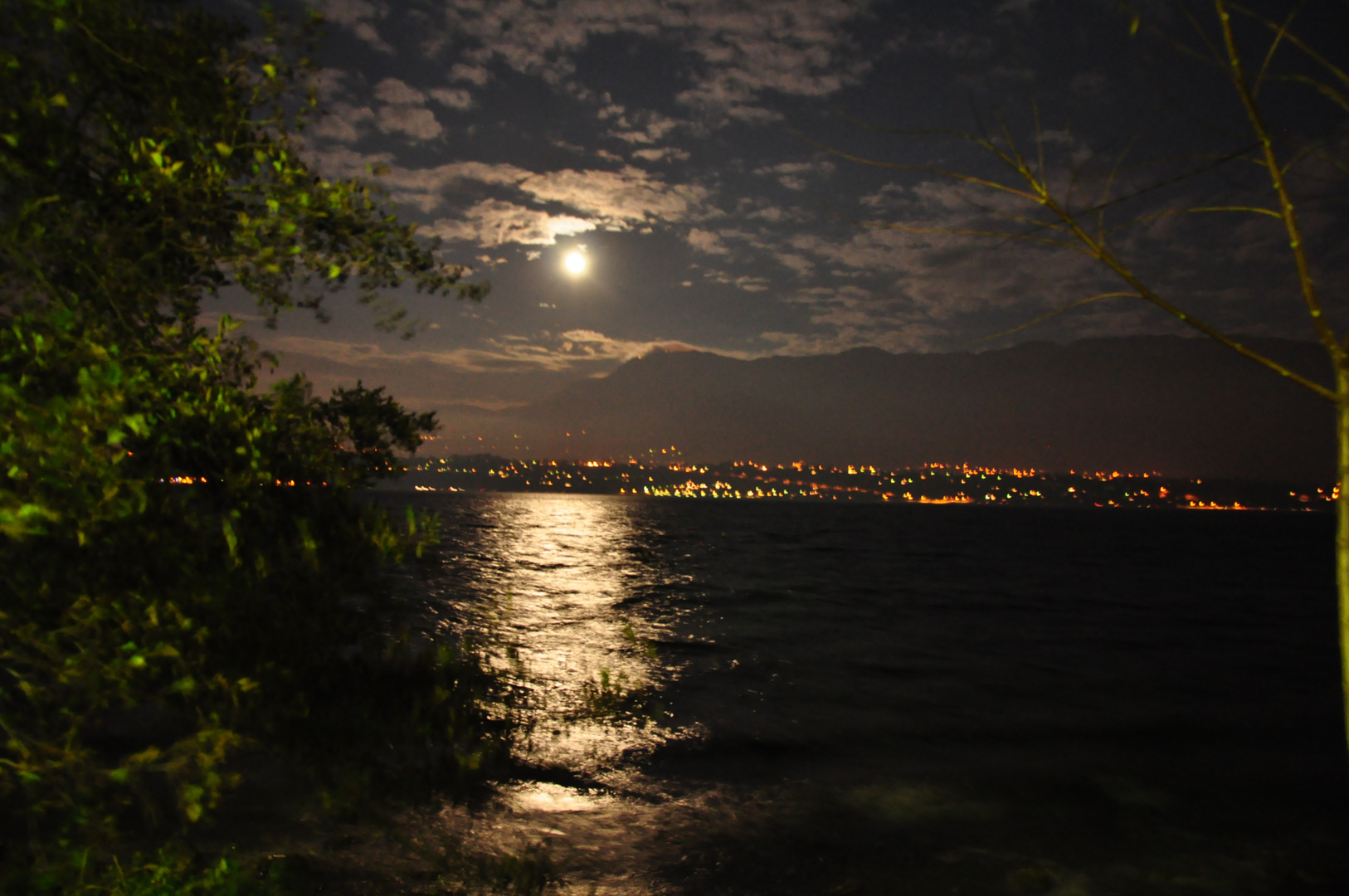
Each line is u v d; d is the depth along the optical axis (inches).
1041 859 253.0
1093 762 356.2
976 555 1884.8
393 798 266.4
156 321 170.1
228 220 179.2
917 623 775.7
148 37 167.3
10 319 149.2
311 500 198.1
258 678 191.2
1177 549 2413.9
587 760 333.1
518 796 285.7
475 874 222.2
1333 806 306.3
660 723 396.5
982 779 330.6
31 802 196.4
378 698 293.6
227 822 242.1
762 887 226.2
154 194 163.8
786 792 307.4
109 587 163.8
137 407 148.4
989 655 617.0
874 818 283.1
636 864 237.3
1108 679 537.0
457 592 857.5
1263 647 692.7
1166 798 312.3
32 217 146.9
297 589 195.0
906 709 443.8
